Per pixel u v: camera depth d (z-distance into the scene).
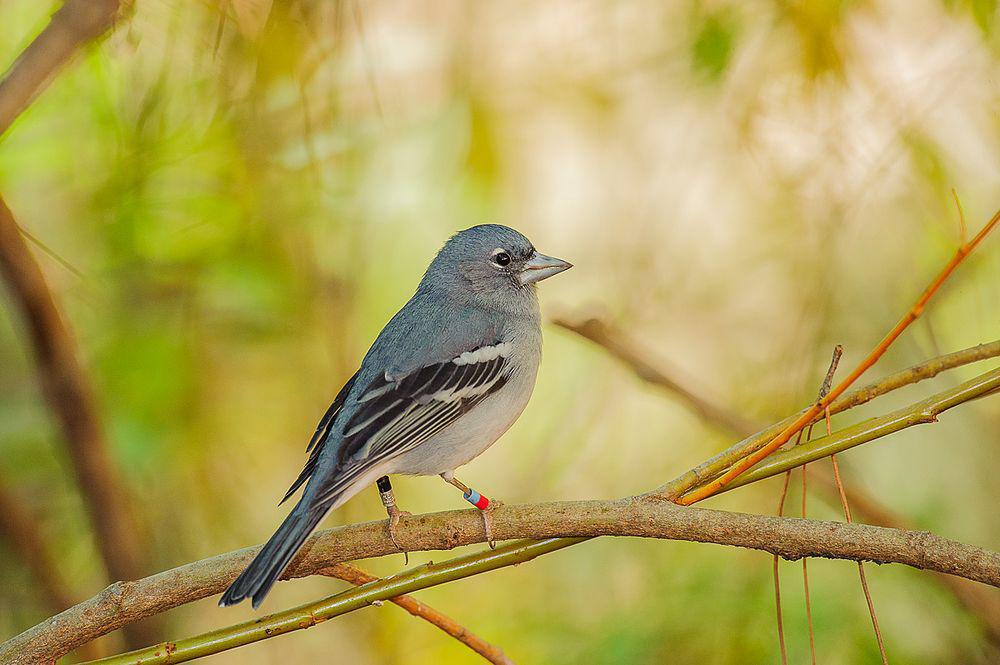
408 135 11.08
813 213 11.50
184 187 10.48
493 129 11.25
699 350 12.52
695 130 11.83
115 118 9.79
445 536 6.95
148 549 12.05
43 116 10.10
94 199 10.36
